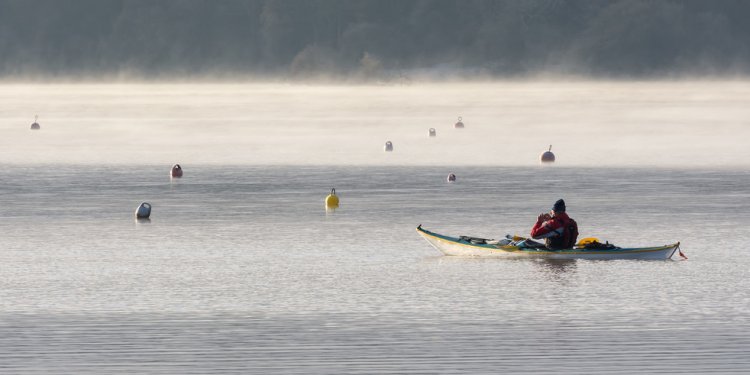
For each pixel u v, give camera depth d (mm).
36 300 79250
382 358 63375
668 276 87375
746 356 63219
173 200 144875
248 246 105188
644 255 95000
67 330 69938
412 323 71625
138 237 111562
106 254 100688
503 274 88688
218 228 117875
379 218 125500
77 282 86438
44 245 106438
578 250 95438
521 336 68062
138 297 80312
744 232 112500
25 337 68125
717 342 66312
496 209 133250
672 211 130250
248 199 145625
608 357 63281
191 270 91812
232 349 65375
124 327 70750
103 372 60781
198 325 71250
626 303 77250
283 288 83625
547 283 84625
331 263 95000
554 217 96438
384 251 101562
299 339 67562
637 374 60094
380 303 77812
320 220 123938
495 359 63062
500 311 74875
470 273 89312
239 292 82125
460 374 60312
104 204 140375
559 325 70750
